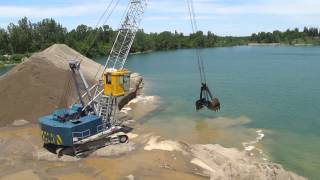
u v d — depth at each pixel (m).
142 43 186.62
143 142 36.06
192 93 61.34
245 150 34.84
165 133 39.69
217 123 43.62
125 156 32.50
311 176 29.66
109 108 37.00
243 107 51.34
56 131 32.34
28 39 157.88
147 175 28.53
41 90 44.06
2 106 42.34
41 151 33.47
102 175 28.94
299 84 70.25
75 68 39.78
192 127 42.03
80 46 156.00
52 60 48.56
